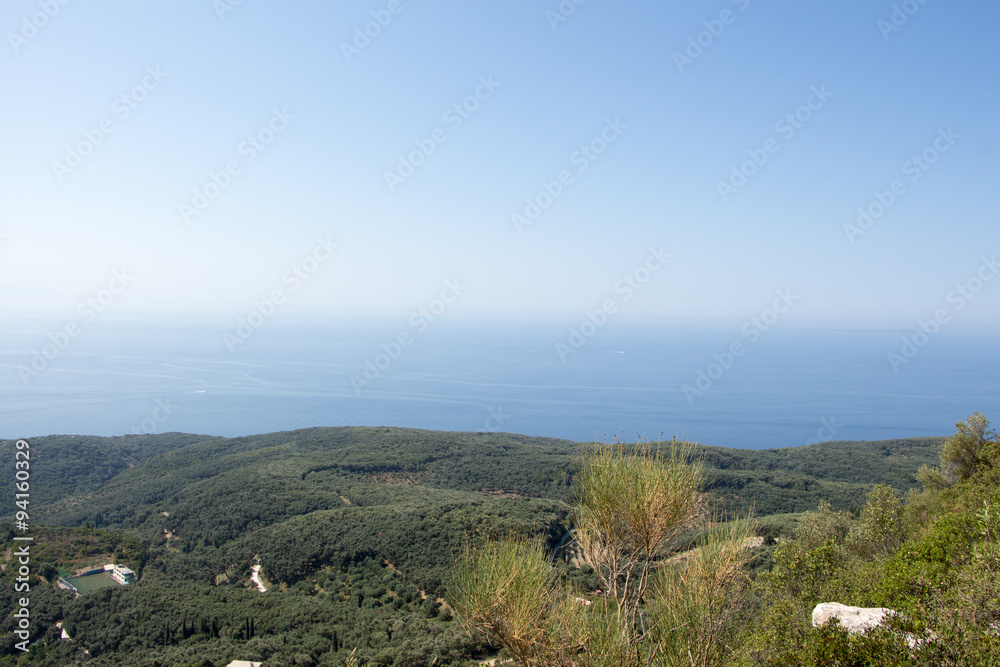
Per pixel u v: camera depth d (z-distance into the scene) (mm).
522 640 3410
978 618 4238
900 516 13578
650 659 3436
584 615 3525
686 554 3711
